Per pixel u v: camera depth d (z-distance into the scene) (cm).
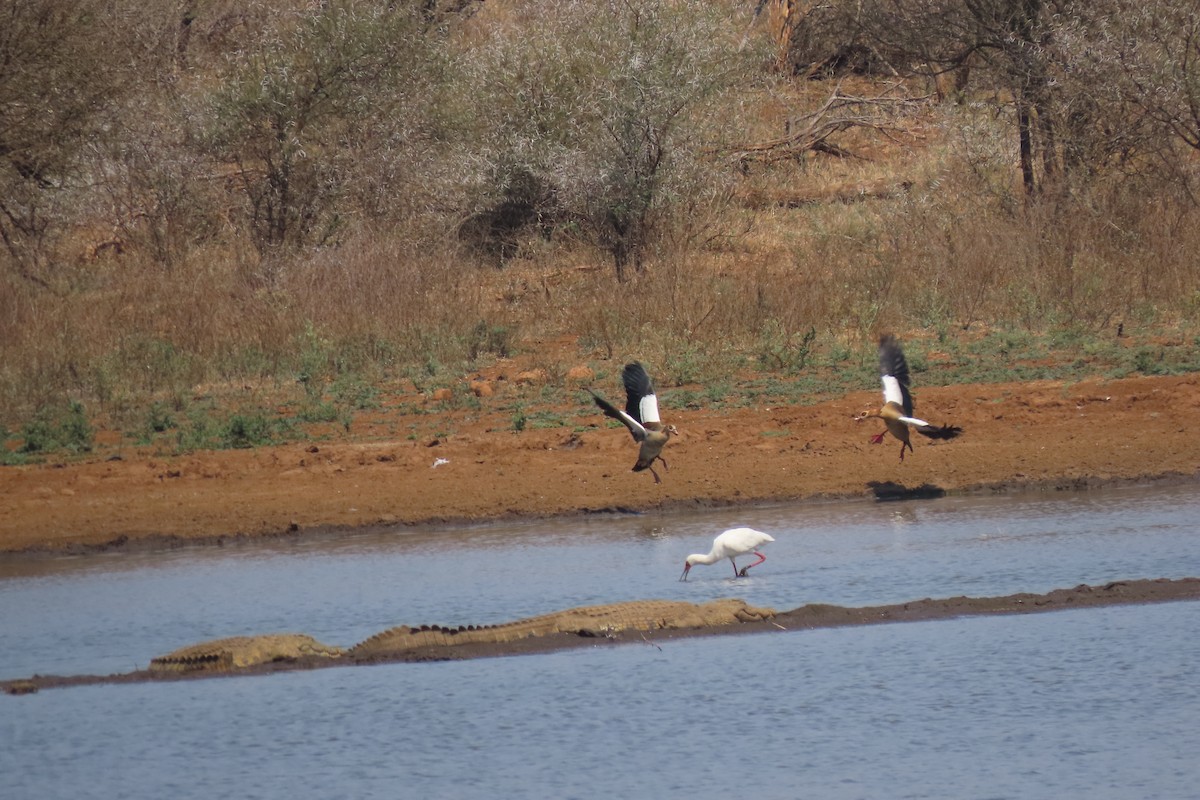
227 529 1317
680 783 740
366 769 767
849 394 1794
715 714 837
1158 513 1274
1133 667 899
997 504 1343
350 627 1023
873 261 2444
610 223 2723
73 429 1691
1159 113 2538
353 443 1639
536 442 1598
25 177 2658
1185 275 2223
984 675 891
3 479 1528
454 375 2014
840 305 2212
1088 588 1041
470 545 1261
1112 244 2391
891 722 822
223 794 736
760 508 1376
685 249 2666
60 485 1492
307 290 2280
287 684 899
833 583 1098
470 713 845
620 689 880
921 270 2381
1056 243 2364
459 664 932
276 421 1747
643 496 1384
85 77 2627
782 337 2073
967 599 1027
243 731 823
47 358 1998
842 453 1509
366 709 852
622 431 1627
